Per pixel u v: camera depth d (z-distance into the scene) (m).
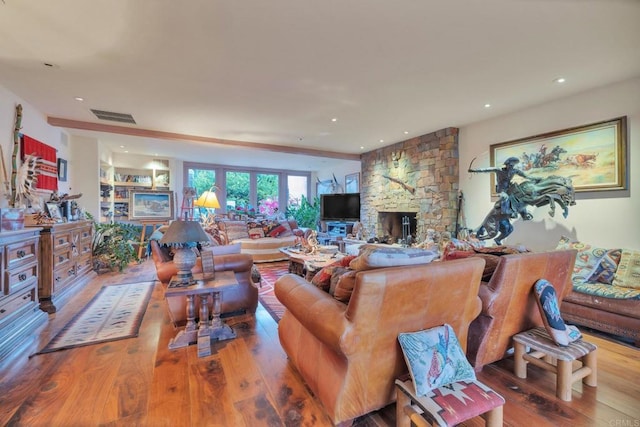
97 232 4.84
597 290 2.50
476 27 2.03
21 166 3.26
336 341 1.29
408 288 1.34
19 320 2.31
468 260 1.57
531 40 2.19
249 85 2.98
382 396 1.43
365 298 1.26
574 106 3.27
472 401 1.24
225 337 2.36
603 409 1.54
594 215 3.17
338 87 3.04
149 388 1.69
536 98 3.36
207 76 2.77
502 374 1.89
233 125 4.41
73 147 5.09
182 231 2.25
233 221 6.05
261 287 3.94
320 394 1.48
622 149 2.92
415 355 1.35
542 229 3.65
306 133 4.91
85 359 2.03
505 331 1.91
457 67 2.62
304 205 9.03
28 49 2.28
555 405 1.58
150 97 3.29
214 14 1.88
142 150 6.44
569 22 1.97
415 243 5.20
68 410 1.50
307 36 2.14
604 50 2.33
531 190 3.31
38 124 3.71
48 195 3.94
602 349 2.21
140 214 6.80
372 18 1.93
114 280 4.25
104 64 2.53
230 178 8.56
